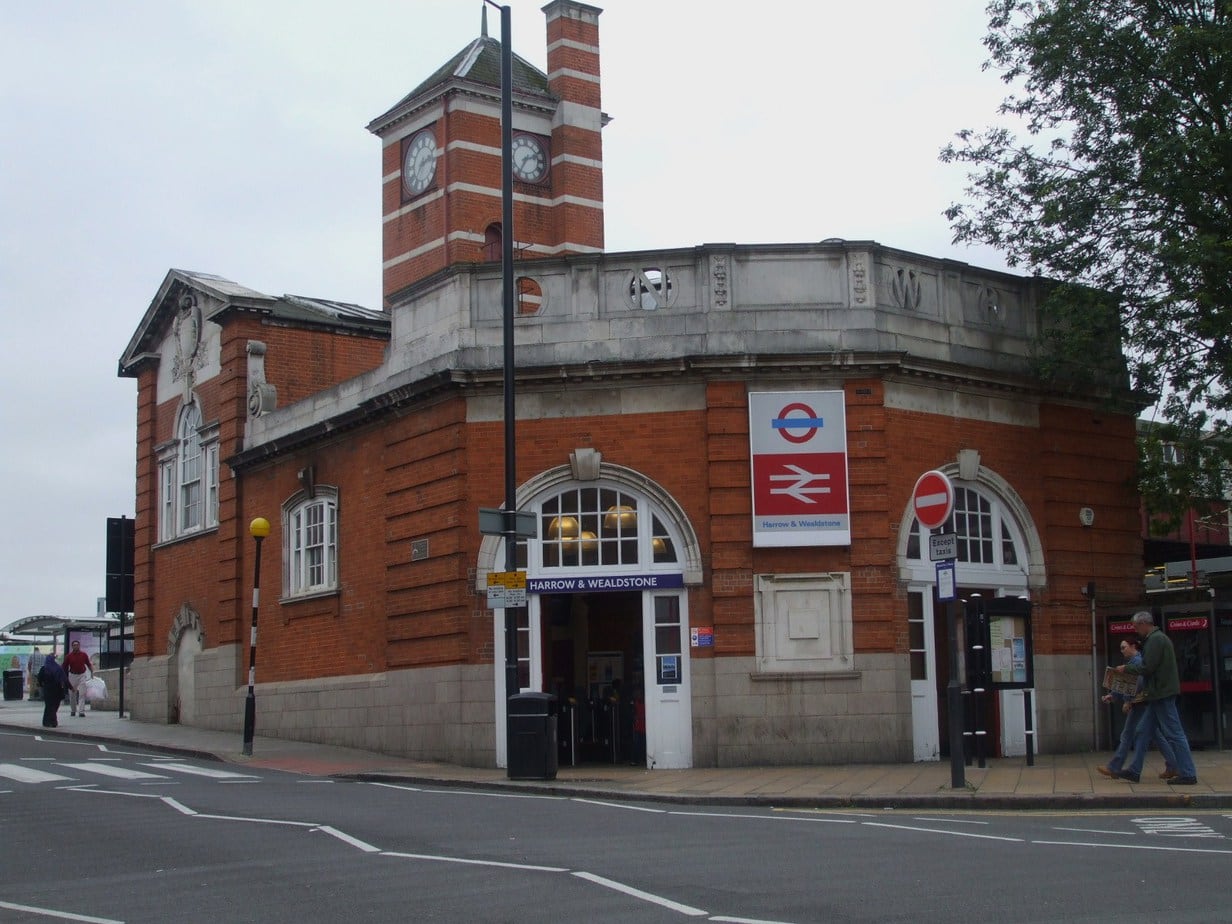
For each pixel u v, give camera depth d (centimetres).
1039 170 2384
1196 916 853
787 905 906
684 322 2197
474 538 2233
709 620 2134
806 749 2086
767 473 2139
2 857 1210
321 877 1066
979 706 1967
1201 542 3484
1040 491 2388
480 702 2195
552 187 4044
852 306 2188
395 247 4038
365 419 2516
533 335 2242
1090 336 2258
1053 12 2295
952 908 888
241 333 3094
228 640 3006
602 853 1159
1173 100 2219
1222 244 2141
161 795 1698
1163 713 1634
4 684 4769
